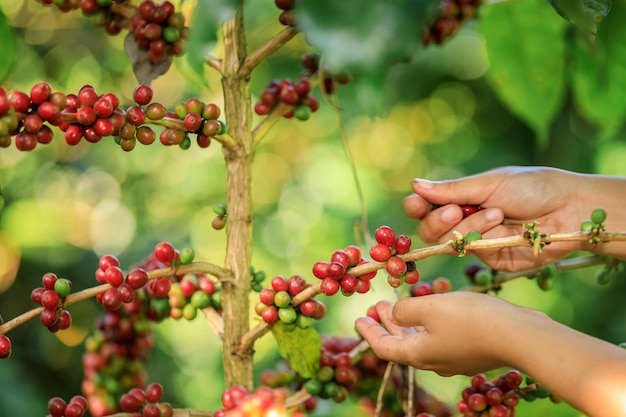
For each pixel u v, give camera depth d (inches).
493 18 55.1
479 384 45.6
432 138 128.2
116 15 45.9
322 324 105.3
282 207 120.4
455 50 116.8
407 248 42.8
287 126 124.5
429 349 43.1
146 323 50.6
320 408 52.7
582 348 40.3
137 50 45.3
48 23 107.7
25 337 97.9
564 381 40.0
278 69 111.6
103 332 51.3
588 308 109.8
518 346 41.0
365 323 45.3
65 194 110.3
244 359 45.8
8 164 106.3
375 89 49.8
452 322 42.3
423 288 47.3
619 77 55.4
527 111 58.2
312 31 34.1
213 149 118.3
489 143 122.4
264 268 115.5
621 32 52.9
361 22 33.9
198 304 46.7
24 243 101.7
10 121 39.3
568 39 56.3
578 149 114.3
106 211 112.1
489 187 50.4
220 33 48.9
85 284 102.1
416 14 33.9
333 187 119.4
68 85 110.0
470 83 125.6
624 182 50.8
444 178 124.0
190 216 117.3
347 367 47.4
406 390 50.7
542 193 50.3
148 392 45.2
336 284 43.1
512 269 51.8
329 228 113.7
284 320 44.3
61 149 108.9
